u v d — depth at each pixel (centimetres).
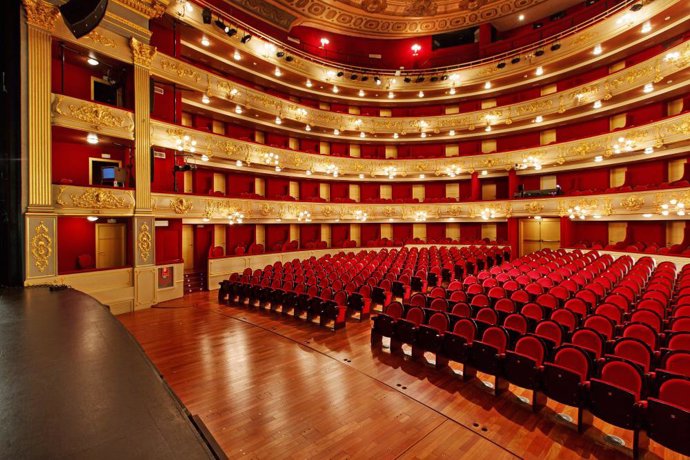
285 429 422
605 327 577
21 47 780
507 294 852
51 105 838
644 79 1367
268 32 1722
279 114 1659
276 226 1777
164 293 1085
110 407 233
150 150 1047
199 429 241
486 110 1880
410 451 383
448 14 1862
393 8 1816
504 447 390
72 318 461
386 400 490
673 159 1391
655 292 736
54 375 283
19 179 780
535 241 1872
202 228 1473
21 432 199
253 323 855
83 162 1019
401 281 1084
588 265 1132
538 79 1767
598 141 1505
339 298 867
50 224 815
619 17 1416
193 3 1251
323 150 2030
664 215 1254
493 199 1873
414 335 622
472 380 550
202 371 584
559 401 432
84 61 982
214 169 1538
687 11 1273
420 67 2052
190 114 1522
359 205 1917
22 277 774
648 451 382
